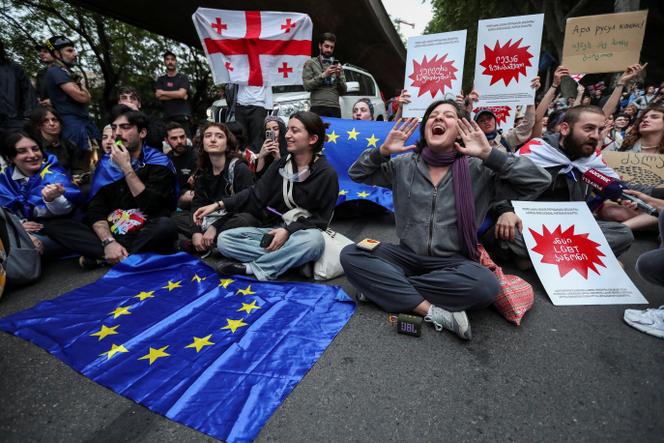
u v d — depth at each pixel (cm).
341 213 393
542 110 352
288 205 267
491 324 195
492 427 130
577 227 243
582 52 377
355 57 1538
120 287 239
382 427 130
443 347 175
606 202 325
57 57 462
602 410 137
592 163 263
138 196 283
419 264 206
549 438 126
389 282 196
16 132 268
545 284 222
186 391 146
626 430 129
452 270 188
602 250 234
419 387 149
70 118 459
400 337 183
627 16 356
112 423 133
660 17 1254
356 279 207
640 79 841
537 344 177
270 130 336
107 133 294
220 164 305
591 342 178
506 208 250
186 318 201
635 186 319
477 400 142
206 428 129
